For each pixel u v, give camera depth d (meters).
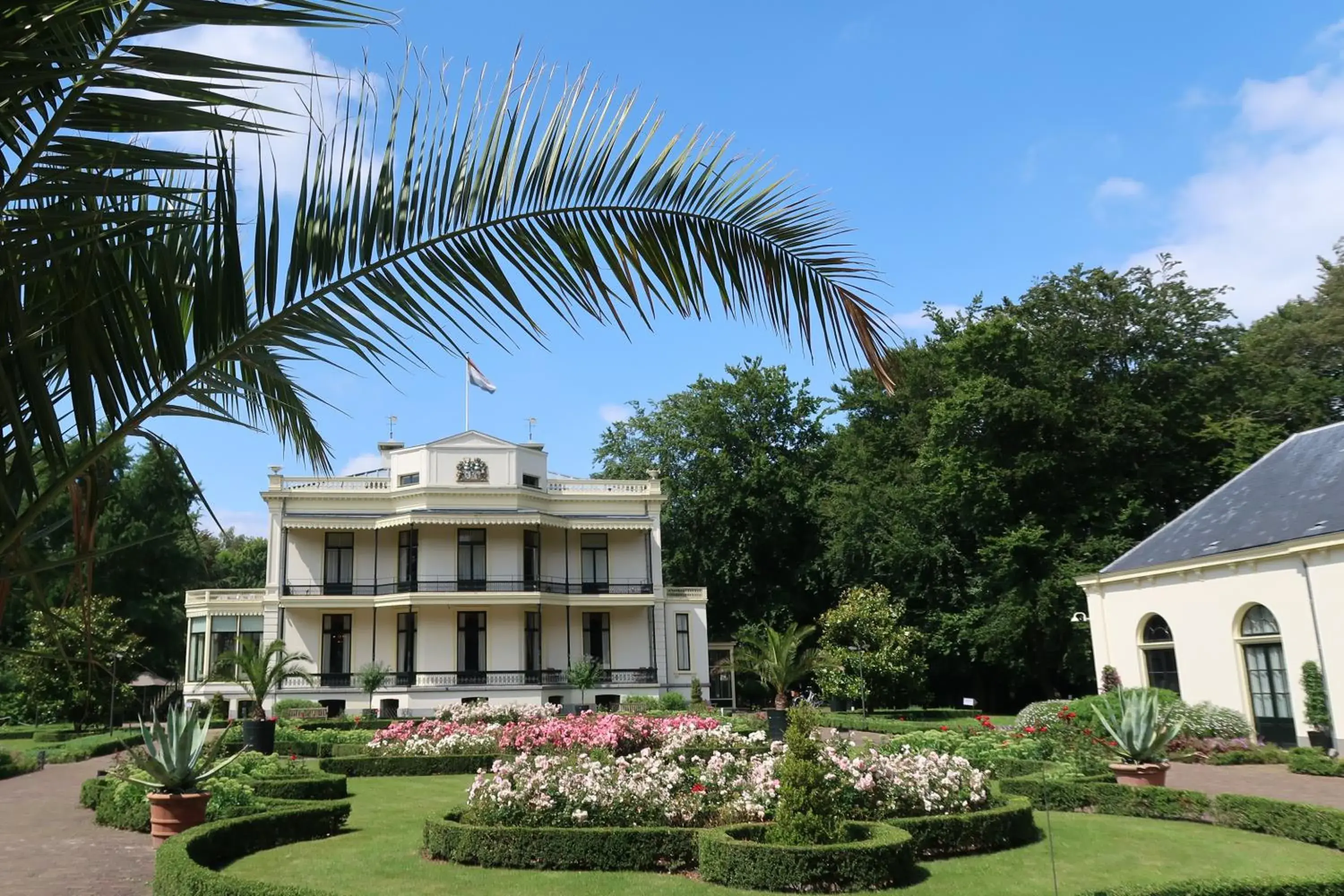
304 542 37.50
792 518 47.81
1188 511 24.00
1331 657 18.03
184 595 45.00
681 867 9.62
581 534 39.88
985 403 34.94
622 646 38.84
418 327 3.54
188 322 3.73
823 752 10.89
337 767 18.92
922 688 36.75
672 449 50.00
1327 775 15.97
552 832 9.74
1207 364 36.03
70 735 29.05
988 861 9.84
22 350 2.74
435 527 37.50
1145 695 18.34
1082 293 36.69
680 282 3.91
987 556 36.12
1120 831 11.62
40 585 2.93
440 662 36.47
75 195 2.79
